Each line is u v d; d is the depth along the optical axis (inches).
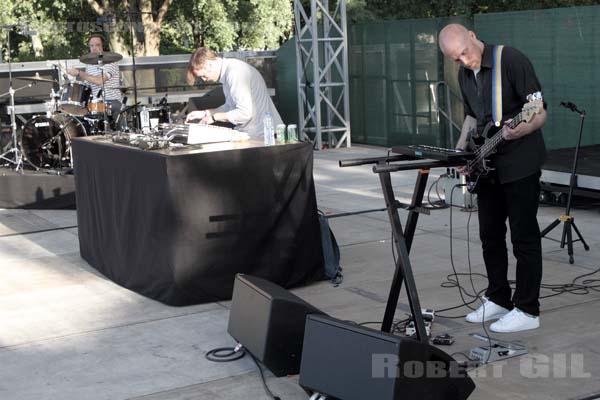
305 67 515.2
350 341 125.8
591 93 383.9
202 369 157.8
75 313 199.2
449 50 159.3
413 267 227.0
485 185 170.1
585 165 301.6
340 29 516.1
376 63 520.1
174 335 178.9
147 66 573.0
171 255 195.8
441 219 287.6
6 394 149.8
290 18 869.8
